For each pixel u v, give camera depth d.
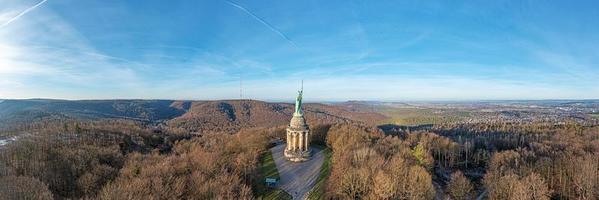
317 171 150.00
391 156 150.00
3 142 197.25
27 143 169.00
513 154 175.75
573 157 154.00
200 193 102.94
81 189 116.50
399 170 125.12
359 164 130.75
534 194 123.25
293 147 168.88
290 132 168.62
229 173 123.56
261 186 133.25
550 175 146.75
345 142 176.88
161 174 113.31
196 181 109.69
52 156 147.25
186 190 107.06
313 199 122.00
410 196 113.56
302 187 132.88
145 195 95.81
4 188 99.75
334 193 119.38
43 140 184.00
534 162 166.62
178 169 122.50
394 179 115.62
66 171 131.50
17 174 121.88
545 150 197.00
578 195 138.25
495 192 131.75
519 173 148.00
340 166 130.25
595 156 162.38
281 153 178.38
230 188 105.56
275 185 134.62
